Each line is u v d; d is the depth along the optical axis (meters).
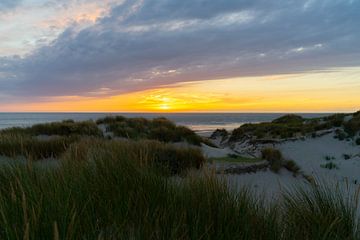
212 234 1.92
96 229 1.81
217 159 8.62
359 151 12.69
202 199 2.36
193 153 7.40
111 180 2.58
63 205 1.87
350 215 2.53
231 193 2.62
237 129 22.83
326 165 10.54
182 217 2.02
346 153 12.75
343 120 17.14
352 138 14.44
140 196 2.29
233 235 1.92
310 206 2.64
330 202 2.68
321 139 15.16
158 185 2.58
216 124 69.44
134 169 2.84
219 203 2.32
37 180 2.43
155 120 18.44
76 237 1.62
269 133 18.73
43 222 1.66
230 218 2.14
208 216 2.13
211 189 2.50
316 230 2.21
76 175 2.67
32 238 1.49
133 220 2.01
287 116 26.77
